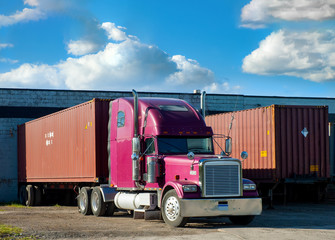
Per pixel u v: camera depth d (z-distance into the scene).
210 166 11.80
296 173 19.66
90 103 17.08
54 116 21.23
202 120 13.78
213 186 11.77
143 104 13.88
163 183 12.88
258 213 12.12
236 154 21.78
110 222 13.61
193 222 13.45
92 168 16.75
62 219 14.84
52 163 21.33
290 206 19.78
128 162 14.29
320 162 20.16
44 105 30.56
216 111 32.88
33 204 24.14
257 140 20.38
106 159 16.64
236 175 12.04
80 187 18.88
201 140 13.59
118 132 15.04
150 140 13.35
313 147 20.11
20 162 26.70
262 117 20.17
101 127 16.70
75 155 18.55
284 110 19.77
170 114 13.54
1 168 29.80
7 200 29.83
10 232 11.09
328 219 14.40
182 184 11.77
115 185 15.18
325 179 20.11
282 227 12.11
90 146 17.00
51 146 21.52
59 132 20.50
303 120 20.05
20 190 26.19
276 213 16.67
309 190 21.88
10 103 30.09
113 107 15.59
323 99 35.09
